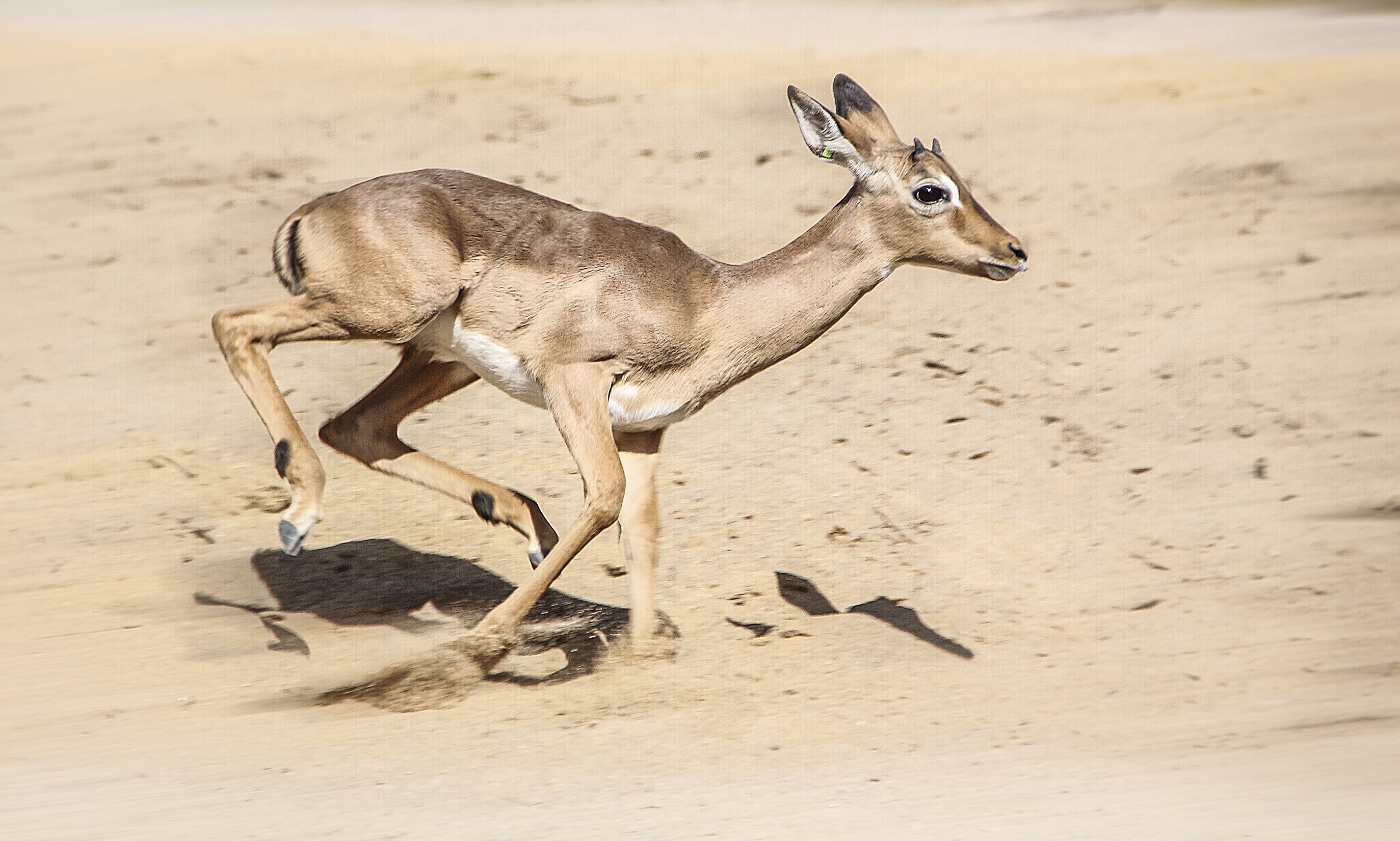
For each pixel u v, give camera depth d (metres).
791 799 15.74
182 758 16.95
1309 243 37.94
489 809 15.48
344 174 44.00
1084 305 34.19
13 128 51.31
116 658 19.83
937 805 15.53
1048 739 17.59
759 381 30.56
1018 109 51.69
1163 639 20.75
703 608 21.83
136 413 28.69
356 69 59.31
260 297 34.84
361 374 30.56
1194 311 33.69
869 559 23.42
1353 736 17.47
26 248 38.50
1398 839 14.48
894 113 51.38
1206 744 17.33
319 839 14.68
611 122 49.62
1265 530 24.16
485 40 67.50
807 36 68.75
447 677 18.84
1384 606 21.53
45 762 16.83
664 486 25.94
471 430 28.03
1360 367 30.59
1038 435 27.84
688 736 17.72
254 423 28.42
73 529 23.92
